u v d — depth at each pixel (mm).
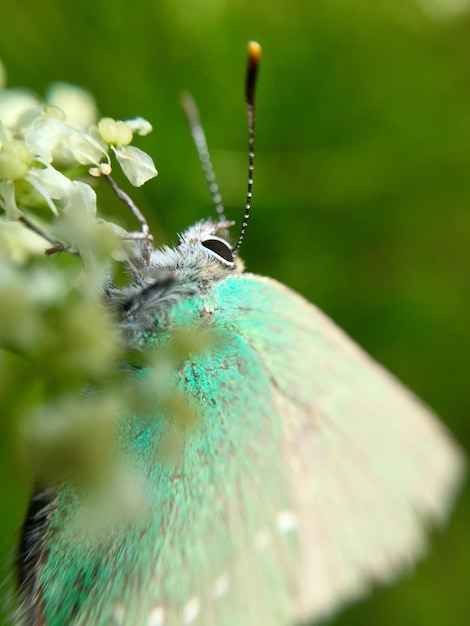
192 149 59
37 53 56
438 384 66
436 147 64
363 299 64
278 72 61
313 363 48
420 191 64
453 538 68
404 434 51
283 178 62
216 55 60
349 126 63
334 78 62
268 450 46
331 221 63
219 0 60
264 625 46
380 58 63
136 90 58
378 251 64
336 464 49
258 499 46
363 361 50
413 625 65
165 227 58
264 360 46
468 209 65
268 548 47
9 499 49
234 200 61
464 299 65
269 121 61
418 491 51
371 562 50
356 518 49
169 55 59
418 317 65
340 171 62
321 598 48
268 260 62
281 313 47
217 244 46
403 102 63
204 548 45
